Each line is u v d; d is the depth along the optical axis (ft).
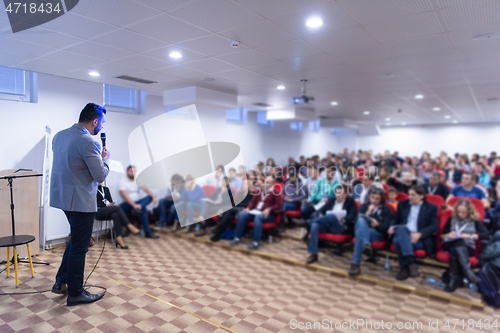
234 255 14.71
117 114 13.85
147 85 16.97
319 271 12.87
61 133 7.07
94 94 15.69
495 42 10.47
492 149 40.45
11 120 12.88
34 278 9.21
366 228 12.52
